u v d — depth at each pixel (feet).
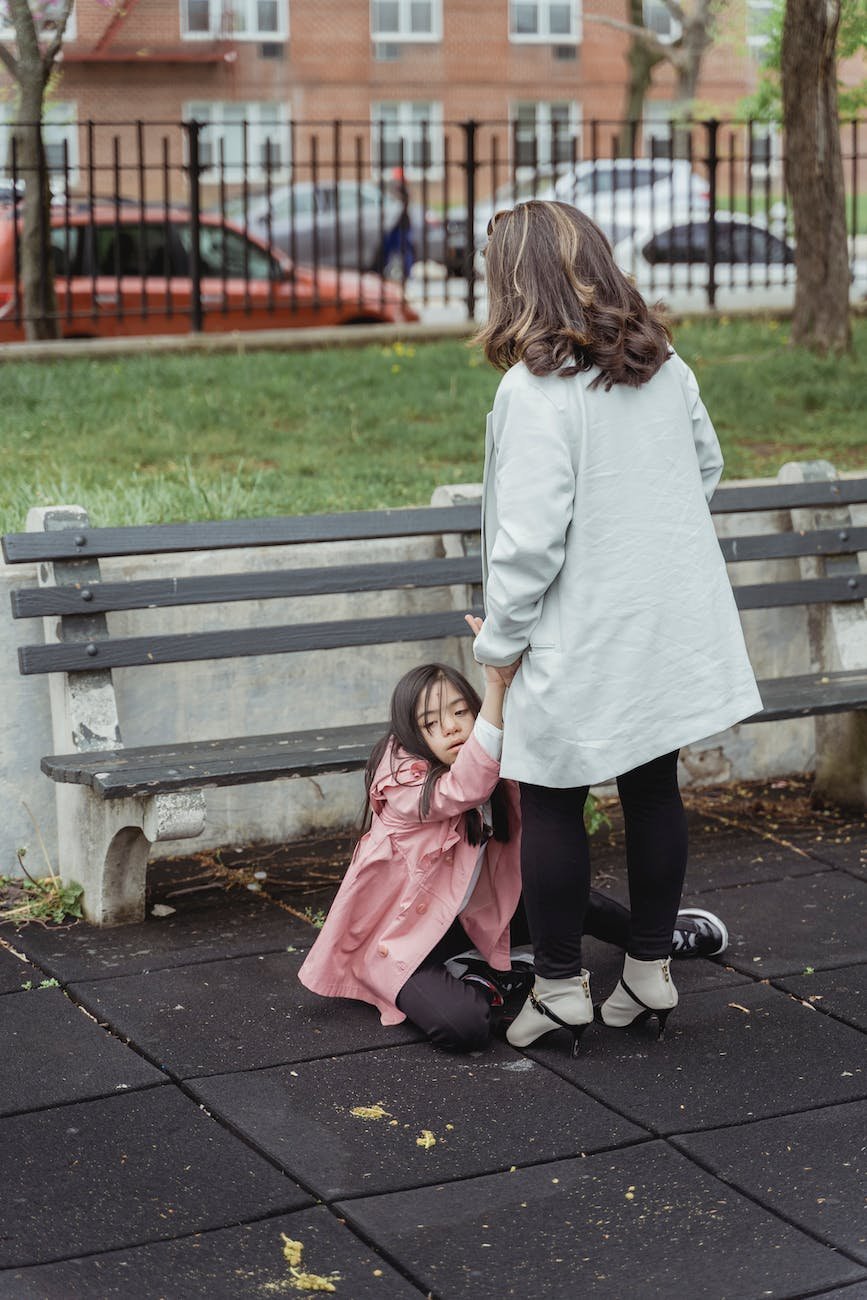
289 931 13.39
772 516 17.65
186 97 99.25
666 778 10.86
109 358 32.01
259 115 102.37
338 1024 11.62
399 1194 9.25
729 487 16.65
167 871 14.82
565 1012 10.87
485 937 11.69
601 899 12.35
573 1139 9.91
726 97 103.24
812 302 31.81
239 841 15.48
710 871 14.74
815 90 30.91
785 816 16.39
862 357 31.40
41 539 13.64
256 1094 10.50
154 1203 9.17
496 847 11.66
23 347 31.78
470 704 11.55
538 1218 9.01
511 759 10.32
